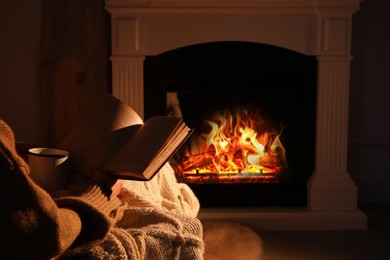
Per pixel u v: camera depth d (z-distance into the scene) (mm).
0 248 1038
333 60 3029
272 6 2982
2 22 3316
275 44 3037
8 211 1004
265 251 2734
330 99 3064
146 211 1380
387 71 3449
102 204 1219
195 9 2973
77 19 3254
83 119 1500
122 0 2959
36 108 3379
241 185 3174
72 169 1423
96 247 1177
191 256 1280
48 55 3279
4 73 3348
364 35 3418
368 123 3490
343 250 2754
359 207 3479
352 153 3523
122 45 3000
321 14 2994
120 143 1411
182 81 3090
